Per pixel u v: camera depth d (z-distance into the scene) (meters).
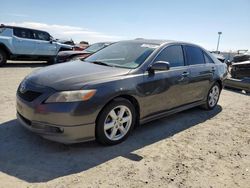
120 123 3.92
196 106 5.75
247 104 7.33
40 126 3.46
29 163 3.27
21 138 3.90
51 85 3.51
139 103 4.11
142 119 4.27
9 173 3.03
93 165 3.33
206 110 6.20
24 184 2.85
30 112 3.49
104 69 4.08
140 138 4.27
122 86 3.79
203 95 5.76
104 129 3.70
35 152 3.54
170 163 3.53
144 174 3.21
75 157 3.49
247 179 3.32
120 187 2.92
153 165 3.44
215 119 5.60
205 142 4.32
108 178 3.07
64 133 3.40
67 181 2.96
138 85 4.02
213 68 5.92
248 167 3.62
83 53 11.41
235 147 4.22
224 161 3.73
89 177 3.06
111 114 3.76
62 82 3.54
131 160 3.52
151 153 3.77
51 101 3.37
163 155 3.74
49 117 3.36
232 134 4.77
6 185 2.81
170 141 4.25
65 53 11.36
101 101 3.54
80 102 3.39
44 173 3.08
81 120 3.43
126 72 4.01
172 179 3.16
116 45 5.20
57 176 3.04
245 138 4.63
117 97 3.81
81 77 3.68
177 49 5.06
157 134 4.50
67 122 3.36
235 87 9.52
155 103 4.41
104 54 4.93
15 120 4.57
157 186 2.99
